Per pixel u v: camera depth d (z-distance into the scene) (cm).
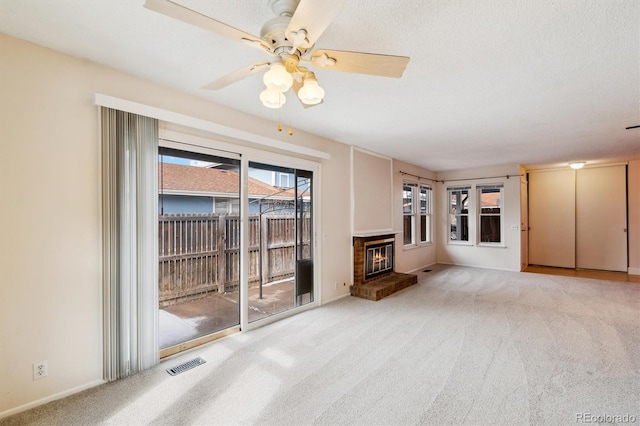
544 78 246
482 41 193
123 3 160
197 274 324
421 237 736
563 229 703
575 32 183
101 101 221
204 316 329
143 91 251
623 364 253
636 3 156
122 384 227
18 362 194
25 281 197
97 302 227
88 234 222
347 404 204
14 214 193
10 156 192
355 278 490
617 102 298
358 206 497
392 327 341
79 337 218
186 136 280
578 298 448
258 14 169
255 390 220
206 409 199
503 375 238
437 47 200
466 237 739
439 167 707
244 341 305
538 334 317
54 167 208
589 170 678
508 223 673
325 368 251
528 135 422
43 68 204
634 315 372
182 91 276
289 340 307
